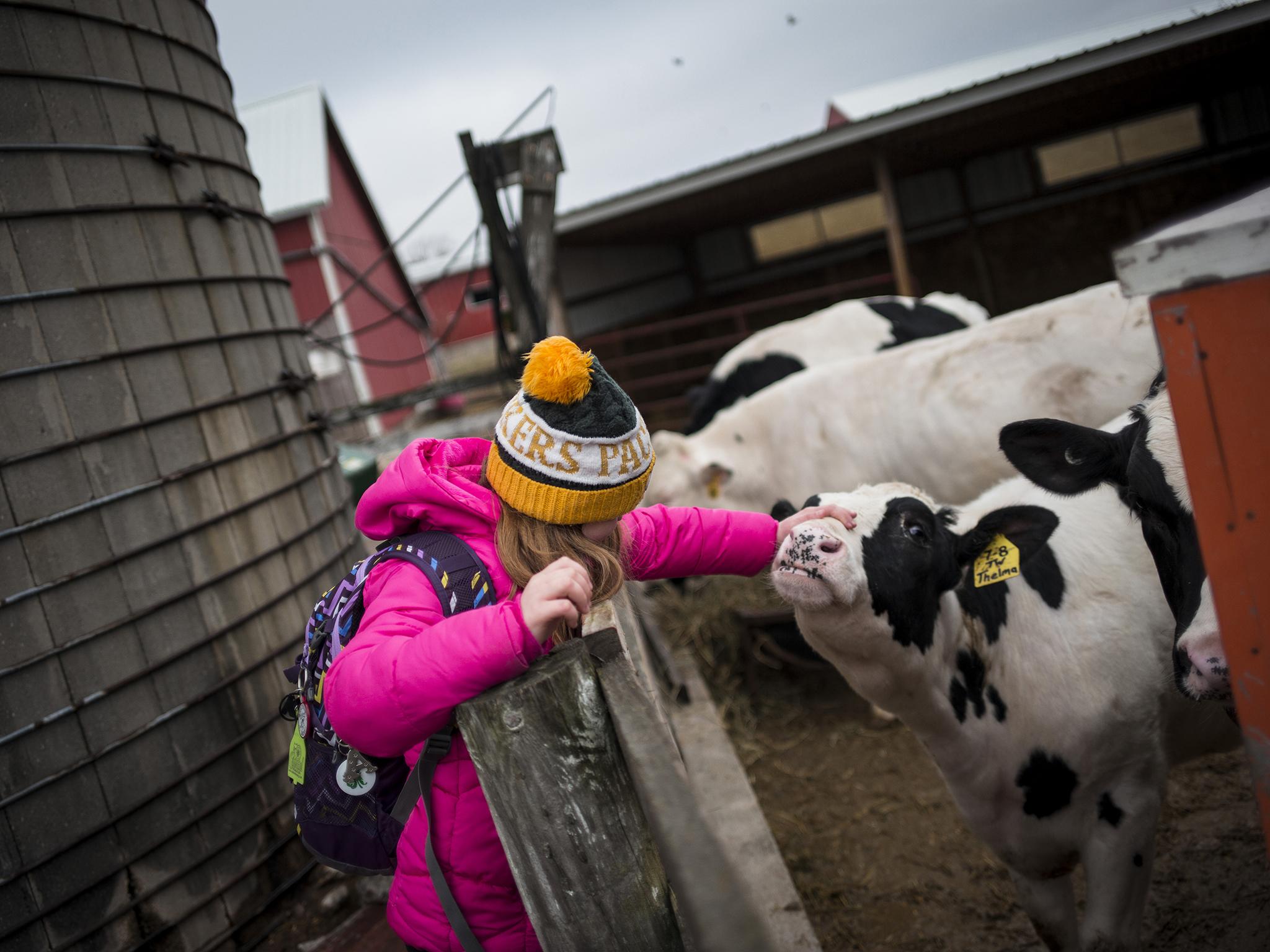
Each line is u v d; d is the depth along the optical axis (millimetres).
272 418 3539
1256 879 2541
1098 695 2049
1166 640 2104
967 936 2678
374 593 1415
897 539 1968
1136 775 2096
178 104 3320
